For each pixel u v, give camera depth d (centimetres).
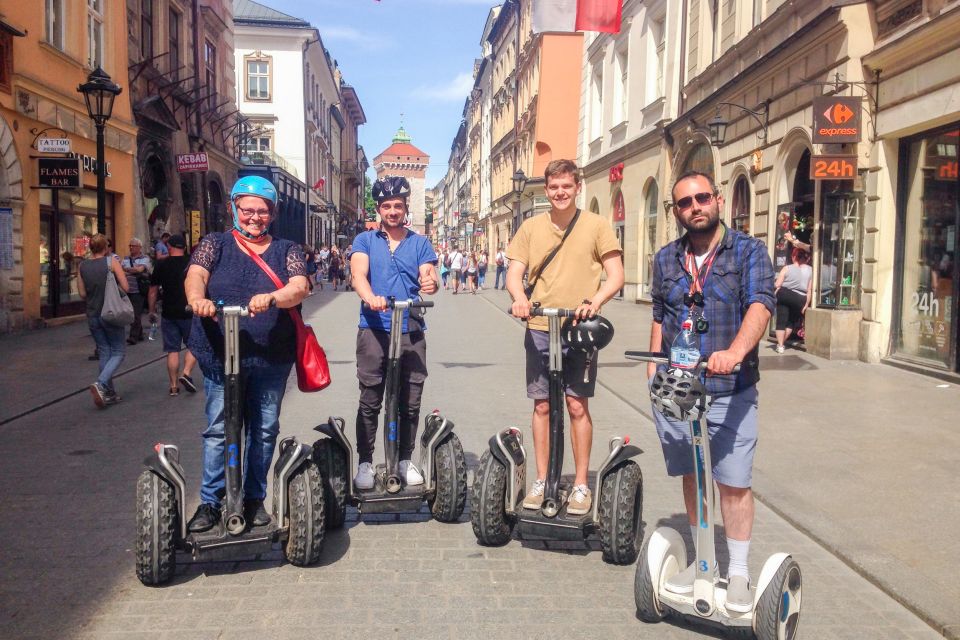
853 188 1049
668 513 486
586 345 399
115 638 318
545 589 374
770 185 1284
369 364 459
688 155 1773
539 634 329
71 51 1594
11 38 1348
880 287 1026
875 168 1026
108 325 793
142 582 371
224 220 2867
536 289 430
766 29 1323
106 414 755
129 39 1952
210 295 382
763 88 1328
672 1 1884
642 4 2122
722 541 440
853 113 1014
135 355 1152
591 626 337
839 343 1060
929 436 653
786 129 1229
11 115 1359
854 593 375
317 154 5203
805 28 1116
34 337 1339
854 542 428
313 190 4856
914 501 494
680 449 335
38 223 1470
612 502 396
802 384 889
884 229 1019
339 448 448
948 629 330
